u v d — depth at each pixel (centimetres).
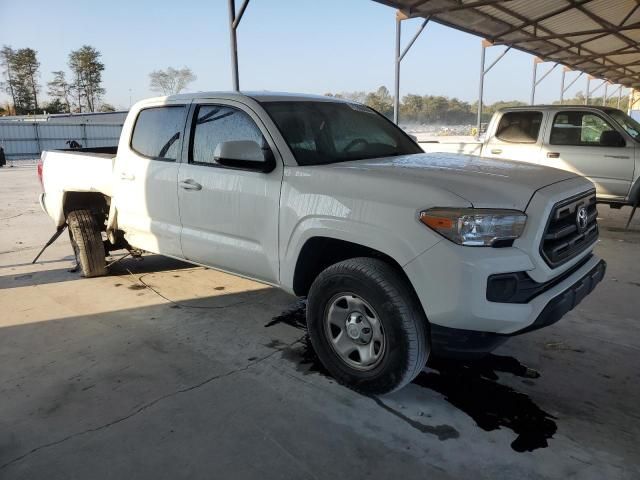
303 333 402
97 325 423
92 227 543
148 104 455
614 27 1645
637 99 4606
